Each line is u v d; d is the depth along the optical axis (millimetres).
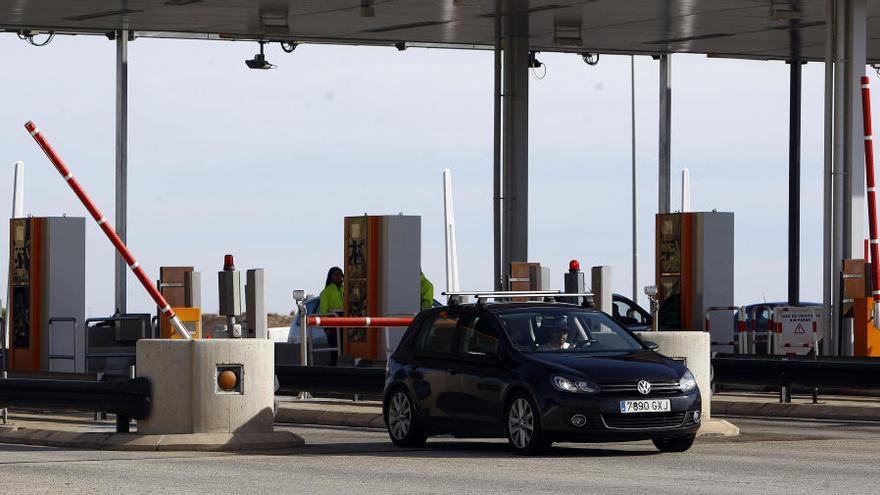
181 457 38188
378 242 67062
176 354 40812
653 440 40125
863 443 42000
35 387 43844
